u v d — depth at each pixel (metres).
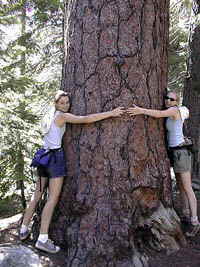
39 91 7.24
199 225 3.90
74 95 3.62
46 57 9.94
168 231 3.57
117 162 3.47
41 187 3.75
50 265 3.35
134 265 3.29
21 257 3.37
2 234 4.03
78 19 3.60
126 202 3.44
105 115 3.44
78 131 3.59
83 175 3.52
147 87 3.60
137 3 3.51
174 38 9.78
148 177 3.55
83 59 3.56
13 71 6.36
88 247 3.37
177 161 3.99
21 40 9.08
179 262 3.39
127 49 3.47
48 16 8.99
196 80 7.03
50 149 3.61
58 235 3.61
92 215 3.44
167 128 3.95
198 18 6.63
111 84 3.48
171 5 9.12
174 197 4.77
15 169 6.03
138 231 3.51
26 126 5.57
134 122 3.52
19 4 8.16
